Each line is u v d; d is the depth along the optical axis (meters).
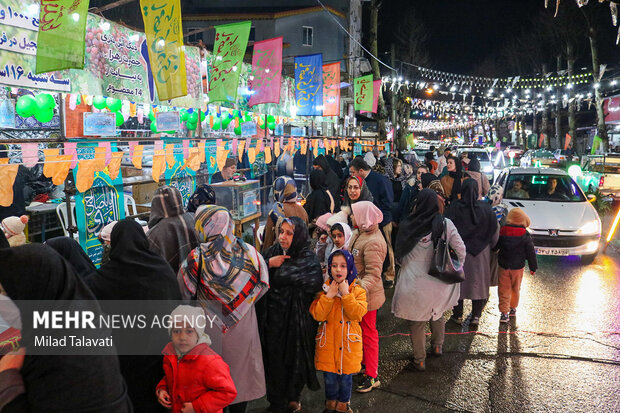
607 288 7.22
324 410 3.85
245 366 3.23
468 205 5.57
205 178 6.67
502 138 65.69
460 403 4.11
